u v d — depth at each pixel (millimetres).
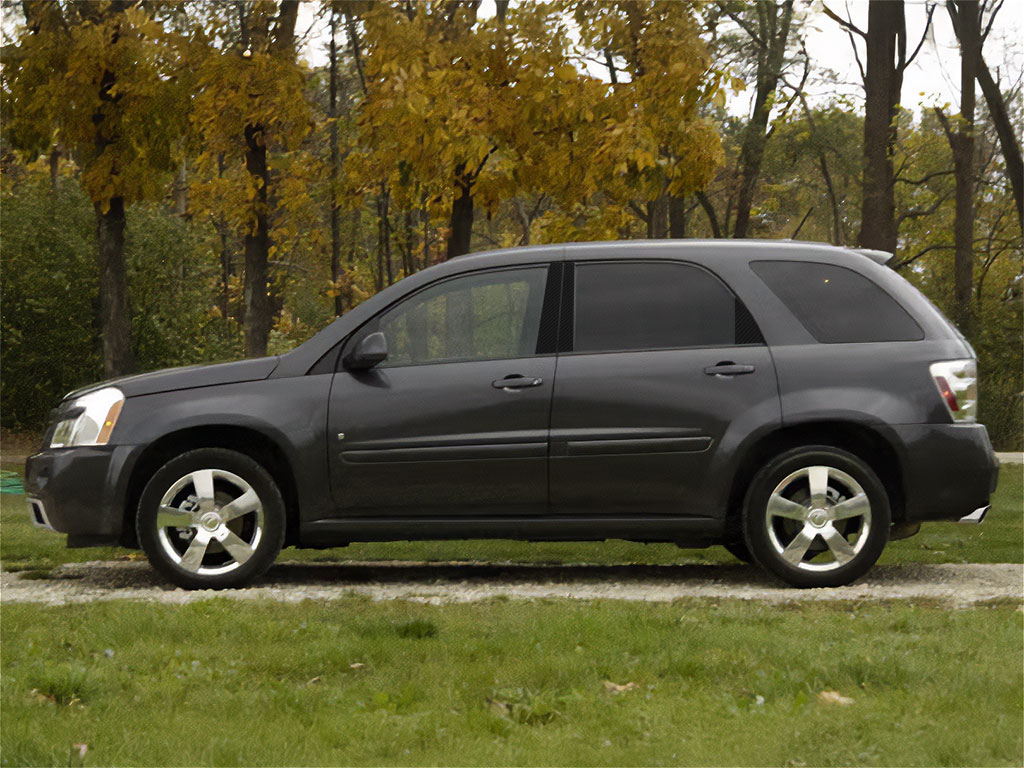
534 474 7387
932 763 3596
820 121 29812
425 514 7461
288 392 7449
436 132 14383
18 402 27234
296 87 16375
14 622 5895
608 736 3859
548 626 5484
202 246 29203
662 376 7406
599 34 15289
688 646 5133
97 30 16641
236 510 7344
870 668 4656
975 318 30406
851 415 7332
